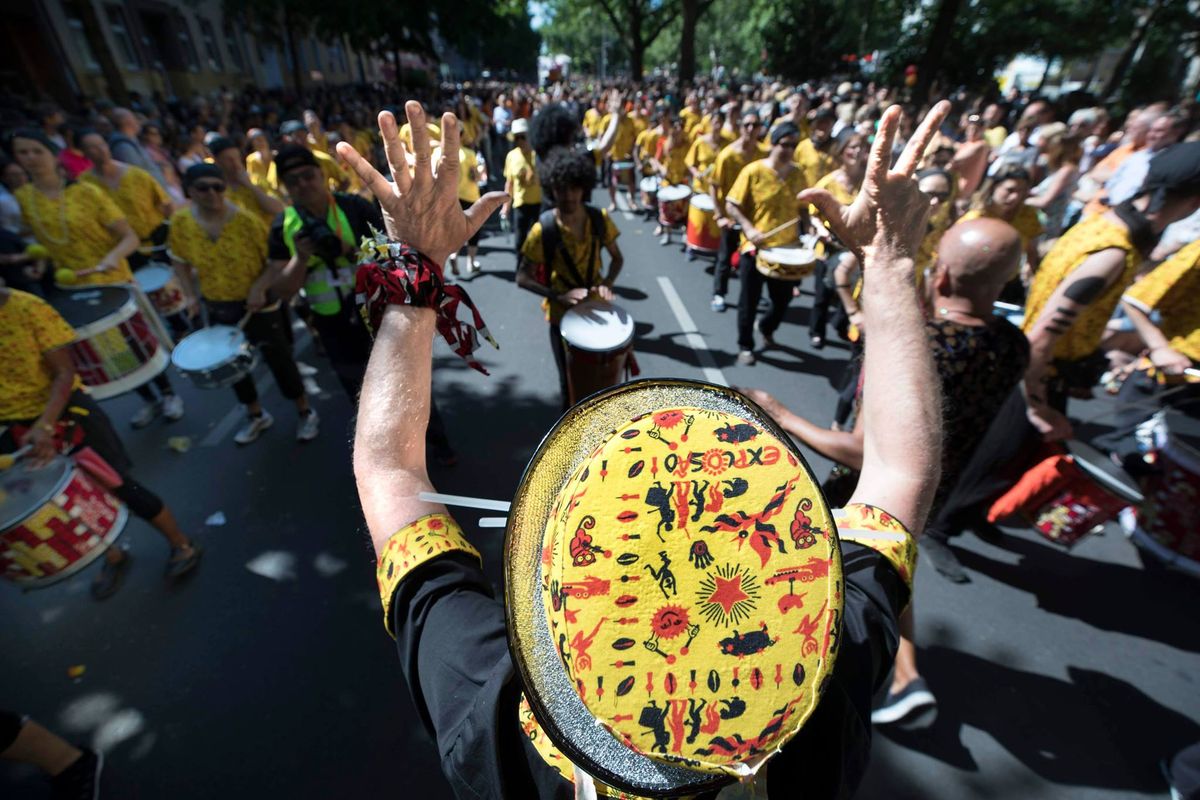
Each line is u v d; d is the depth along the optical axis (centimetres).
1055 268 242
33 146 346
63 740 209
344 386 339
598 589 47
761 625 47
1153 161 213
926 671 250
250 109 1465
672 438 50
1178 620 271
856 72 2969
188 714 238
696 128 909
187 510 344
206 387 330
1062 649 259
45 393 250
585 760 49
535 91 2828
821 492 51
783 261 441
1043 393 225
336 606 284
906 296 80
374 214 314
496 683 62
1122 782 213
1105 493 207
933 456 76
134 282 388
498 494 362
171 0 2012
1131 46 2280
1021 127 742
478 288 680
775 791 58
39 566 223
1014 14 2442
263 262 354
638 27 3109
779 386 473
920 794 210
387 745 227
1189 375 258
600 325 311
